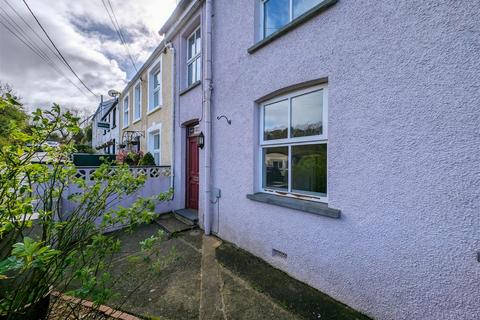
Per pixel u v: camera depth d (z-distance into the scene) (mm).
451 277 1729
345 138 2377
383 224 2094
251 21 3578
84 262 1743
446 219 1752
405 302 1959
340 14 2414
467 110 1660
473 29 1630
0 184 1622
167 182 6098
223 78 4156
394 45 2018
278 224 3104
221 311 2303
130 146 9516
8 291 1602
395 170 2018
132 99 10289
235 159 3893
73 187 4328
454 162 1714
